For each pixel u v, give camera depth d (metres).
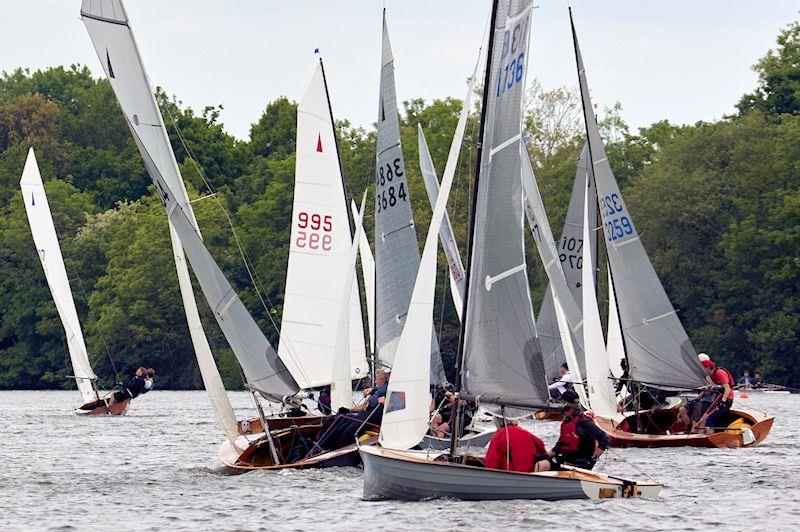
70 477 76.31
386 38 94.38
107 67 79.44
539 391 58.91
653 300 94.19
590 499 60.38
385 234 94.44
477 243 59.59
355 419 76.62
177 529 55.12
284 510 59.59
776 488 67.81
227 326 75.19
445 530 53.00
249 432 82.38
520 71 59.62
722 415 93.81
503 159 59.53
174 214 77.00
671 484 69.62
